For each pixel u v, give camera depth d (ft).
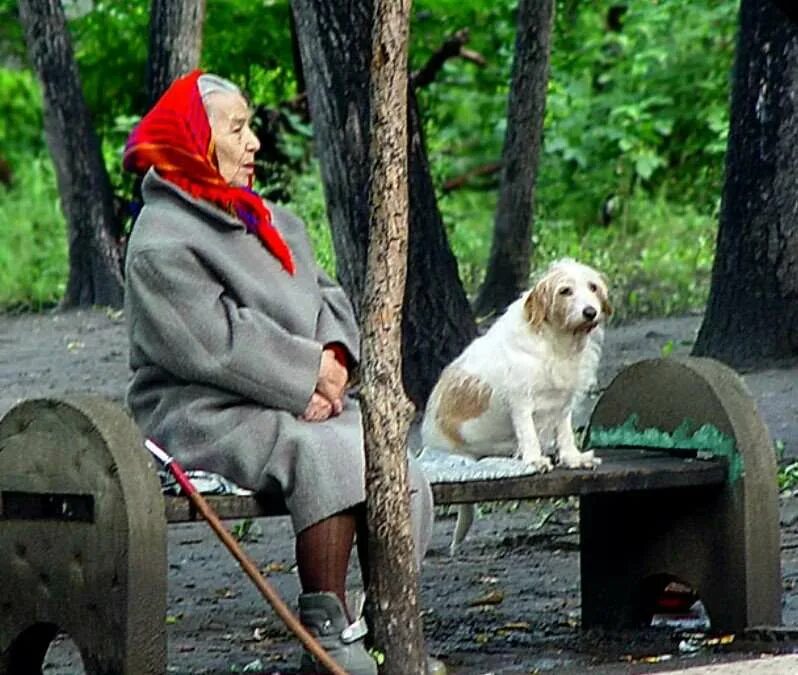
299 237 31.91
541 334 32.55
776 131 61.41
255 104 100.27
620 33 117.60
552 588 40.40
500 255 81.71
